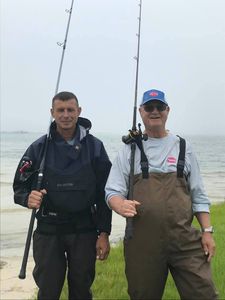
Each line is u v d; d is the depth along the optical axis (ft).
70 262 6.66
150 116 6.07
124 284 9.80
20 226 22.44
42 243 6.59
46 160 6.53
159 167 5.98
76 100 6.64
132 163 6.00
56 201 6.45
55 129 6.69
